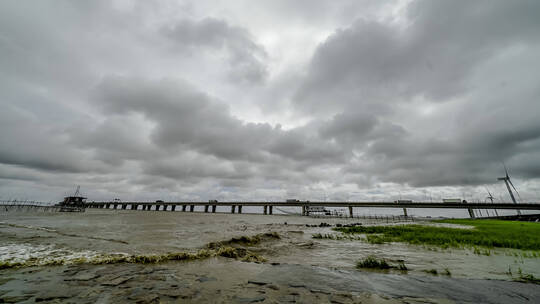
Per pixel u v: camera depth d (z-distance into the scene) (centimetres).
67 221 4003
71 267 873
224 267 899
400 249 1519
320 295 583
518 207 9125
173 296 565
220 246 1464
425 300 559
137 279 716
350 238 2147
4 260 993
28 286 641
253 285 665
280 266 937
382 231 2944
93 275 761
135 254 1195
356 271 875
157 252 1277
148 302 524
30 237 1797
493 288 666
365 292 615
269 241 1817
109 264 930
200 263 970
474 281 741
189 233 2430
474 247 1530
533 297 591
